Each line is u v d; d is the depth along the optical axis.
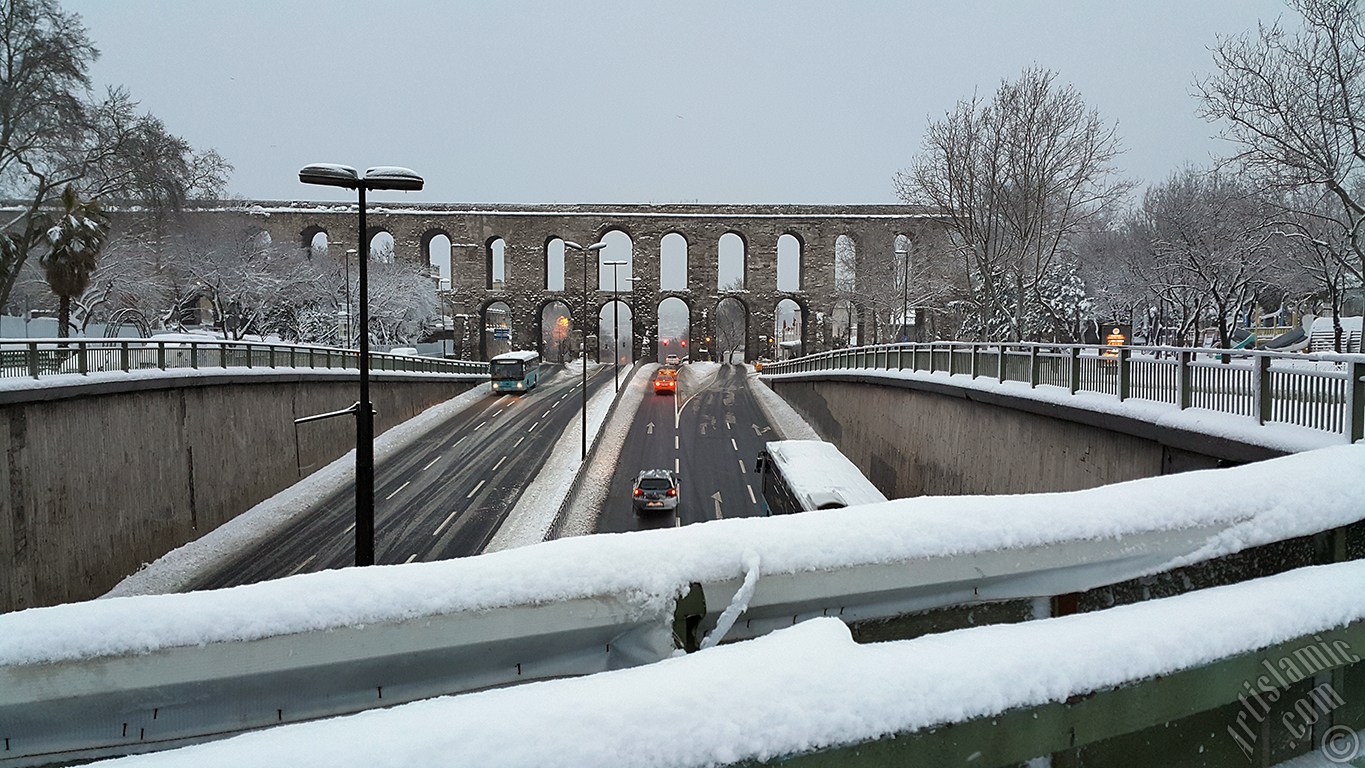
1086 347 15.03
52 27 36.06
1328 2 23.00
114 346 21.66
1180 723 2.56
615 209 95.75
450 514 28.81
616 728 1.65
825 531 2.44
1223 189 38.06
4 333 44.78
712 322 98.00
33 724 1.82
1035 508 2.68
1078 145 34.59
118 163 39.56
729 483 34.00
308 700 2.02
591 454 38.00
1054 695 2.05
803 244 95.56
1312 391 9.13
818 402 45.09
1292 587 2.61
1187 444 11.34
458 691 2.13
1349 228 25.88
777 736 1.74
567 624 2.14
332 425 36.88
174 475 24.31
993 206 36.00
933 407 24.75
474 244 94.69
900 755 1.89
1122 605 2.69
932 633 2.45
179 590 21.80
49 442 18.89
